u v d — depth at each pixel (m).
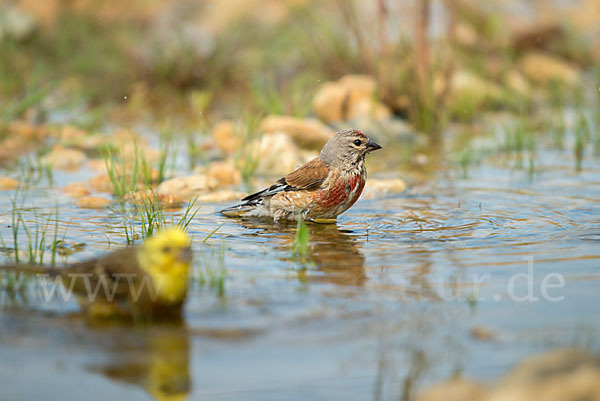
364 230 11.15
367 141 12.13
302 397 6.11
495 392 5.78
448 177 14.71
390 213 12.14
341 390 6.22
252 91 20.94
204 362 6.66
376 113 19.22
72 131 18.19
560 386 5.64
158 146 17.34
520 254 9.59
